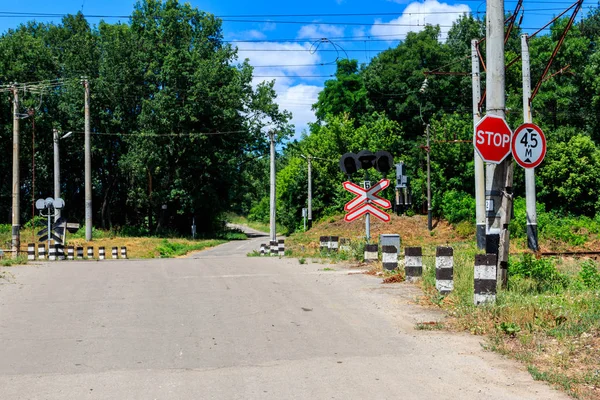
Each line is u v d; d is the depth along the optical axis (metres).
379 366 6.40
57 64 55.16
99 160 57.66
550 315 8.04
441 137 46.22
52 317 9.09
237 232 76.12
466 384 5.80
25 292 11.55
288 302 10.11
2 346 7.37
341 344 7.33
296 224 60.94
